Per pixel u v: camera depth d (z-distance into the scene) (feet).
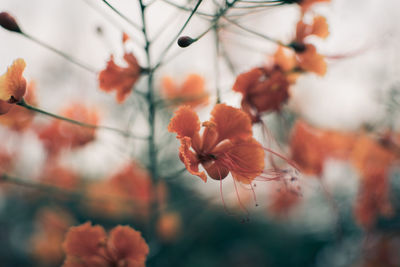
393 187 1.40
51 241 1.44
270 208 1.46
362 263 1.34
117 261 0.88
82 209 1.49
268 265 1.53
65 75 1.39
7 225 1.66
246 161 0.82
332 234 1.48
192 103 1.07
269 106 0.91
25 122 1.04
